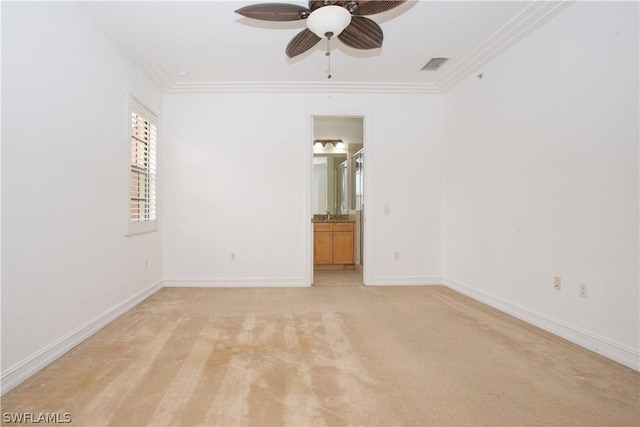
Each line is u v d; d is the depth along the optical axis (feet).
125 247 9.99
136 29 9.02
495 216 10.60
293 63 11.28
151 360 6.70
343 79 12.69
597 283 7.16
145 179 11.62
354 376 6.11
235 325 8.84
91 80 8.21
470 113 12.01
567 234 7.89
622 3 6.61
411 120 13.98
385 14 8.50
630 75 6.47
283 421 4.81
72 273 7.38
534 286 8.95
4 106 5.59
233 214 13.56
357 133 20.88
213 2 7.91
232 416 4.91
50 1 6.73
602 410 5.09
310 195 13.74
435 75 12.39
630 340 6.52
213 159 13.50
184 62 11.10
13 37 5.78
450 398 5.41
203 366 6.45
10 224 5.70
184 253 13.43
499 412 5.04
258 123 13.61
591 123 7.28
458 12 8.40
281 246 13.70
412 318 9.51
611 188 6.86
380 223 13.91
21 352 5.88
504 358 6.89
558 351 7.24
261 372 6.23
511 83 9.86
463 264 12.51
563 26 7.99
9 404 5.16
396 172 13.96
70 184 7.35
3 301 5.53
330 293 12.53
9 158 5.69
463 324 9.00
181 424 4.72
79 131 7.70
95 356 6.89
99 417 4.85
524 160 9.30
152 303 10.98
